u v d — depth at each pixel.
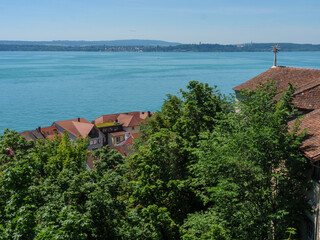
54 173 32.81
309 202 19.98
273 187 21.00
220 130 24.44
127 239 22.03
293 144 19.30
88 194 22.14
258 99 23.16
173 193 27.88
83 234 16.08
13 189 17.05
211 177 22.17
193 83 37.38
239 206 20.34
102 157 38.69
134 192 28.81
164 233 25.45
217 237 18.78
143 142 45.03
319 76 38.22
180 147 32.50
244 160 19.16
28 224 15.19
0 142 35.22
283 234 19.45
